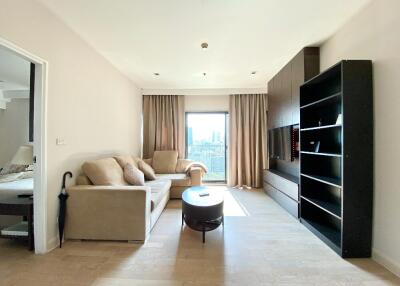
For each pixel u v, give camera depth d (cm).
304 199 296
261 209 361
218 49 315
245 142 538
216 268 193
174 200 427
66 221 244
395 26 187
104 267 195
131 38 281
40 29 209
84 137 287
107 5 214
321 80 282
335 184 226
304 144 303
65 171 248
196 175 439
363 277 181
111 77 369
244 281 175
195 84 500
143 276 182
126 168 332
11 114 489
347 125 211
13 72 362
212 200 275
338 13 231
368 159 211
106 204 244
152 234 265
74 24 248
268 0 209
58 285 170
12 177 316
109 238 244
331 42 280
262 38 284
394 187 188
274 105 434
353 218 211
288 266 197
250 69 400
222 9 222
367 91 211
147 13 228
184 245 237
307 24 252
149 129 545
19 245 233
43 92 214
